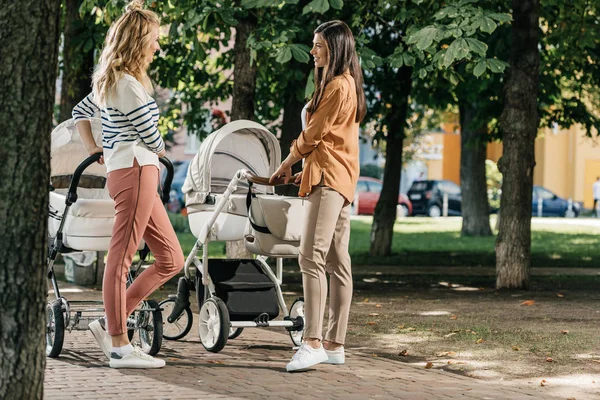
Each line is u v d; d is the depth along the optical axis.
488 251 24.12
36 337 4.73
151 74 19.12
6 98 4.64
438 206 46.78
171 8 13.27
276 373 7.40
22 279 4.67
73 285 14.06
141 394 6.45
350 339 9.54
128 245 7.41
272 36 13.27
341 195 7.56
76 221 7.65
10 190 4.65
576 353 8.75
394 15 14.05
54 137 8.42
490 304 12.72
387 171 21.66
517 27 14.60
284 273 16.84
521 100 14.59
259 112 20.38
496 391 6.84
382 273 17.53
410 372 7.58
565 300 13.29
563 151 54.66
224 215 8.38
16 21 4.63
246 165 8.98
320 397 6.47
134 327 8.03
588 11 16.83
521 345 9.17
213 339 8.30
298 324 8.42
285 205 7.86
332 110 7.43
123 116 7.36
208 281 8.30
